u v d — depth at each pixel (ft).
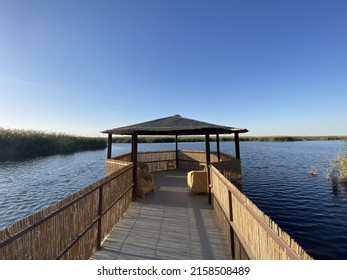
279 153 128.57
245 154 125.18
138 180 26.20
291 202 42.24
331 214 35.83
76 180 66.39
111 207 17.20
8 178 68.59
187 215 20.11
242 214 11.14
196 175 26.81
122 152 157.79
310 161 93.15
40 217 8.94
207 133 24.79
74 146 176.45
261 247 8.50
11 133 127.95
